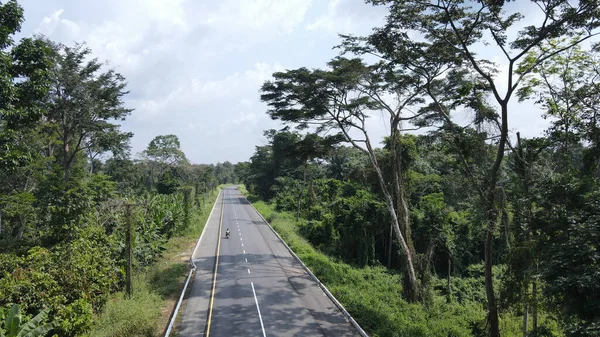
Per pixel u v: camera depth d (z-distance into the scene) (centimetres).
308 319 1906
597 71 1925
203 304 2084
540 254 1371
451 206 3866
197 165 9975
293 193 7012
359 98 2844
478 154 2083
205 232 4516
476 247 4038
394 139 2855
